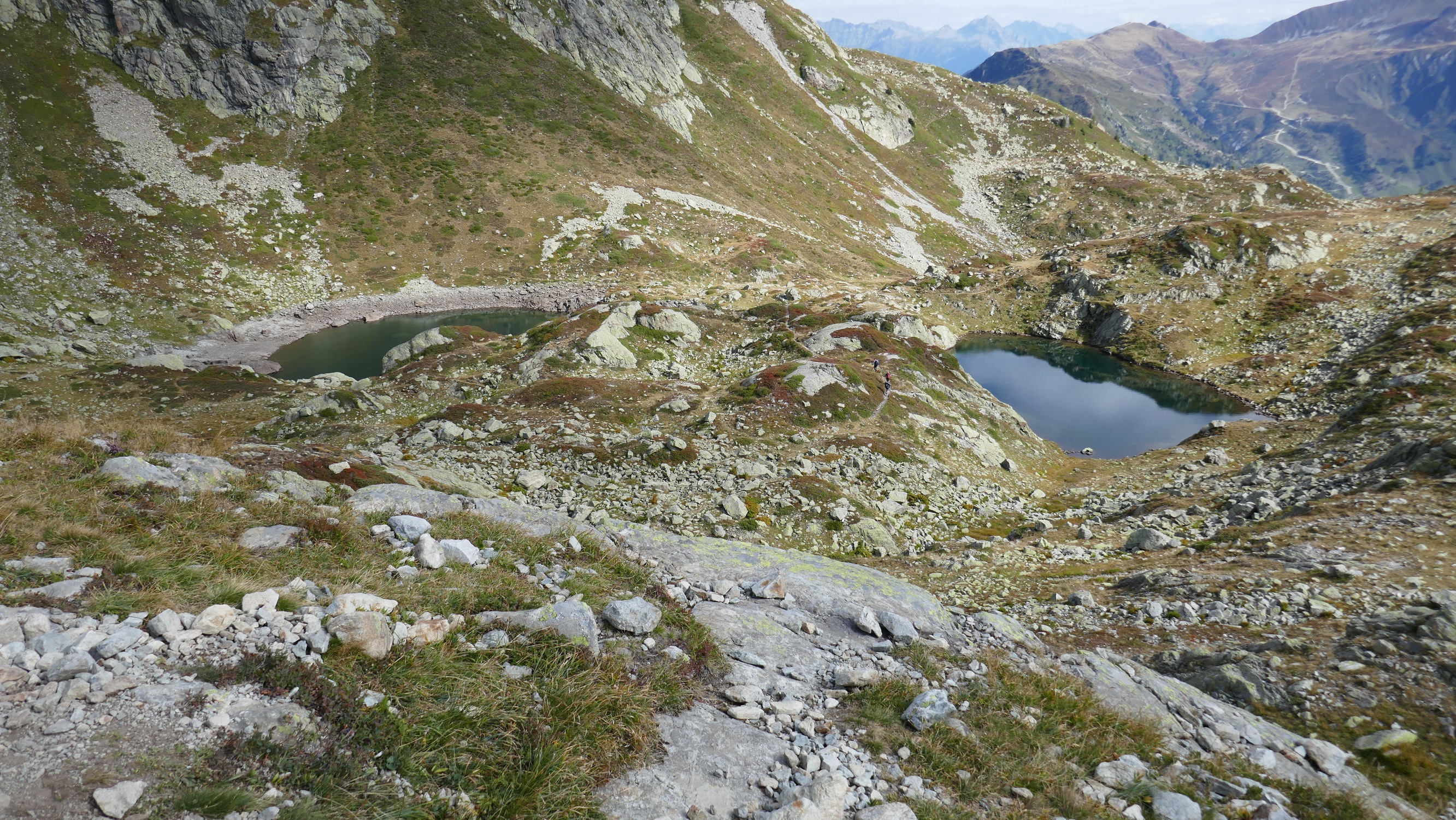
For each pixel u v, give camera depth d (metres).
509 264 101.12
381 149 111.94
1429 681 12.42
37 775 4.44
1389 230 94.38
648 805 6.38
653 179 124.94
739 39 187.62
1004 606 20.27
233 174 99.69
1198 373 79.25
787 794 6.78
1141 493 40.62
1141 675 12.09
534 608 8.90
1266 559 20.81
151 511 8.91
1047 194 182.00
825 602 12.26
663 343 59.03
